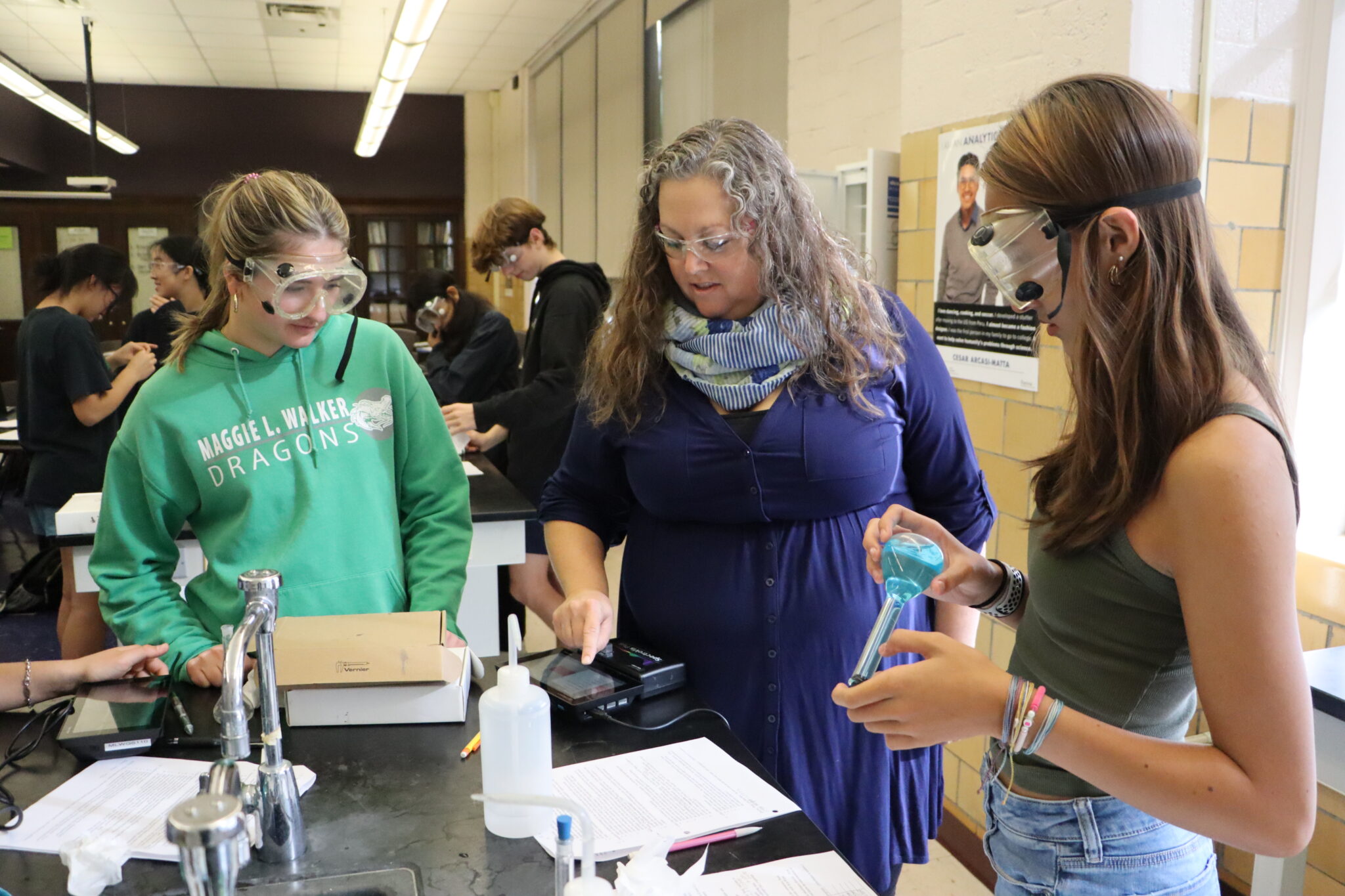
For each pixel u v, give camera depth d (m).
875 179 2.57
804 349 1.28
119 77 8.53
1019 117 0.84
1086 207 0.78
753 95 4.16
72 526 2.20
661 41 5.32
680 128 5.12
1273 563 0.70
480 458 3.18
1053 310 0.85
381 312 9.75
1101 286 0.79
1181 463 0.74
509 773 0.91
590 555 1.40
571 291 2.95
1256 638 0.70
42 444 3.34
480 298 4.06
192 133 9.00
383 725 1.16
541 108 8.07
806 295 1.27
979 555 1.11
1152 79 1.82
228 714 0.83
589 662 1.18
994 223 0.83
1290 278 1.94
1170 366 0.76
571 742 1.11
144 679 1.25
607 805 0.97
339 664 1.12
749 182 1.21
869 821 1.33
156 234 8.94
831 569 1.31
